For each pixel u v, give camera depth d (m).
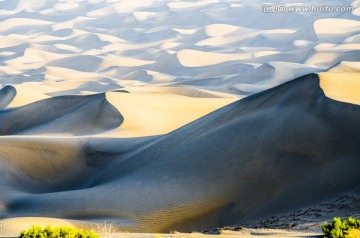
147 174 68.00
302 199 53.06
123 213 59.09
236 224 52.38
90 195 64.00
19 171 81.06
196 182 62.50
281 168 59.16
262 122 67.56
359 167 52.38
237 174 61.34
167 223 57.69
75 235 18.92
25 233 18.59
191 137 75.62
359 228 21.12
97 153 87.50
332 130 59.69
